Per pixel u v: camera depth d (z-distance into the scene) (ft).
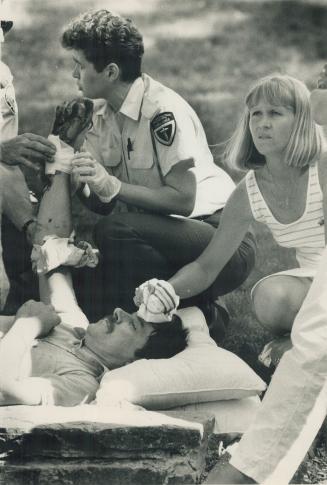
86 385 17.34
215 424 17.20
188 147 19.08
